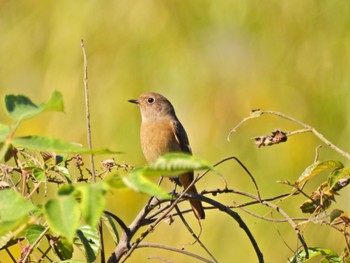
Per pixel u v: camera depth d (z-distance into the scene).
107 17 12.36
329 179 6.19
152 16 12.21
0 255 8.60
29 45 12.71
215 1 12.14
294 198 11.52
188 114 11.77
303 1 12.23
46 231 5.24
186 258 11.59
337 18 12.22
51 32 12.58
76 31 12.37
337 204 11.41
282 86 11.93
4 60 12.75
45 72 12.45
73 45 12.34
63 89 12.11
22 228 4.42
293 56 12.07
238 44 12.05
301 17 12.22
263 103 11.80
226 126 11.72
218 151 11.62
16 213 4.36
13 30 12.84
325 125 11.92
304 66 12.05
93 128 11.88
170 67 11.98
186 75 11.92
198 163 4.05
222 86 11.84
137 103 10.80
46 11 12.77
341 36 12.16
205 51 12.02
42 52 12.65
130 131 11.84
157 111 10.70
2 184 5.89
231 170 11.60
